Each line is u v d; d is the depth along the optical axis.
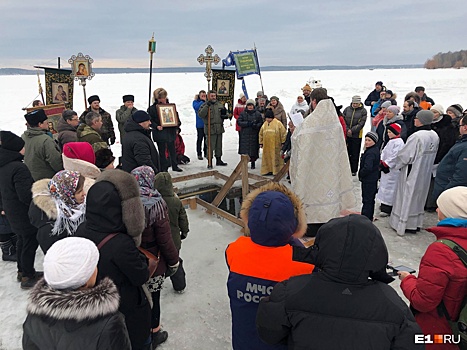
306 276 1.64
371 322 1.46
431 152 4.86
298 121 5.02
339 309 1.49
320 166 4.52
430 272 1.99
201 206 6.32
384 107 7.45
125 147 5.05
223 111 8.71
